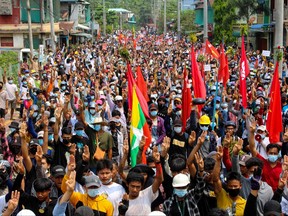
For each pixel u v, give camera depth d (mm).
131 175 7980
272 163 9219
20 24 49375
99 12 102438
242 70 14500
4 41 46469
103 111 15234
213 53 28312
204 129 11195
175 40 73750
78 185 8820
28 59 37750
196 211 7793
